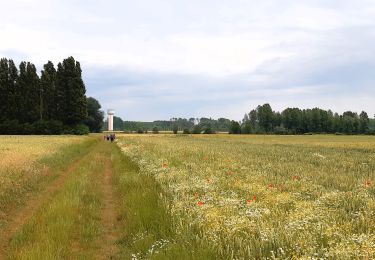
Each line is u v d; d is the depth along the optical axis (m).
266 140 75.38
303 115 154.88
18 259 7.52
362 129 154.38
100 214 11.89
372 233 7.34
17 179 16.25
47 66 99.50
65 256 7.91
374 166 22.48
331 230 7.33
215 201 10.44
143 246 8.23
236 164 20.50
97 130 148.75
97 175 20.55
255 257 6.49
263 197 11.20
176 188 12.35
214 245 7.03
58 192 15.22
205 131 137.12
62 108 98.19
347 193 11.48
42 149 31.28
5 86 92.12
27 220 10.85
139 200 12.00
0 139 52.56
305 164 22.50
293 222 7.62
